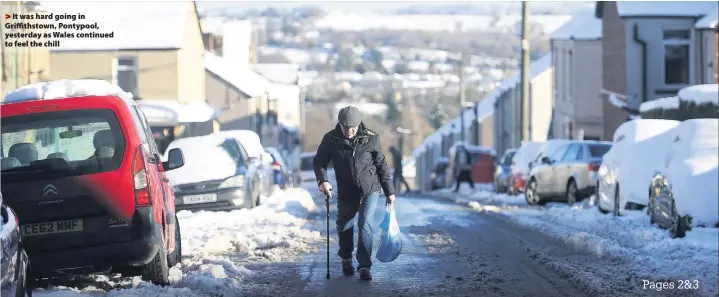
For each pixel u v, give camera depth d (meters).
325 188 20.70
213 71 98.12
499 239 29.05
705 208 28.11
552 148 52.91
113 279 20.20
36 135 18.61
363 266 20.56
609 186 38.84
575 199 48.25
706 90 51.47
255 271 21.47
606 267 22.11
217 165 39.12
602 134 88.75
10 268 13.63
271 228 30.97
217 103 98.25
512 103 120.00
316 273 21.53
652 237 27.73
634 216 35.38
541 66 112.75
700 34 73.06
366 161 20.58
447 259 24.06
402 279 20.61
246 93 98.00
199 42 87.25
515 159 65.75
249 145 48.00
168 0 79.19
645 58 74.00
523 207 47.84
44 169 18.30
